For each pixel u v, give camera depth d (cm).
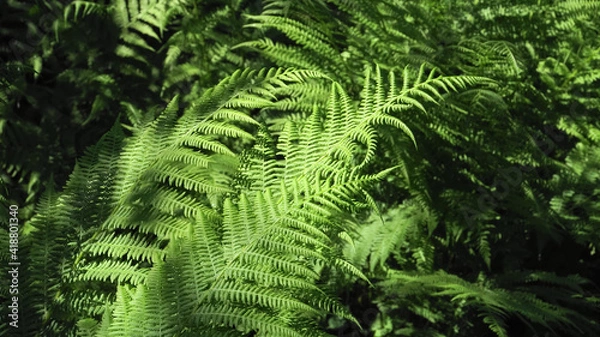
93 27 345
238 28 349
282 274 152
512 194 299
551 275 290
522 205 298
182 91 348
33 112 338
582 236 298
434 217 290
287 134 194
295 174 183
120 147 196
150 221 181
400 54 290
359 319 307
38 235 179
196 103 204
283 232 158
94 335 160
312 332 154
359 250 276
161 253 178
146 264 228
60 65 357
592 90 316
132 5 346
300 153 187
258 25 285
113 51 343
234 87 204
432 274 290
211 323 146
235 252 155
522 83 307
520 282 309
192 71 340
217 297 148
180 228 181
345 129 187
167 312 145
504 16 304
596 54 309
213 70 344
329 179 167
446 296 306
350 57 307
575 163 311
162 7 345
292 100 282
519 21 303
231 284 150
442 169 311
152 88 344
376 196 301
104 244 179
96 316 177
